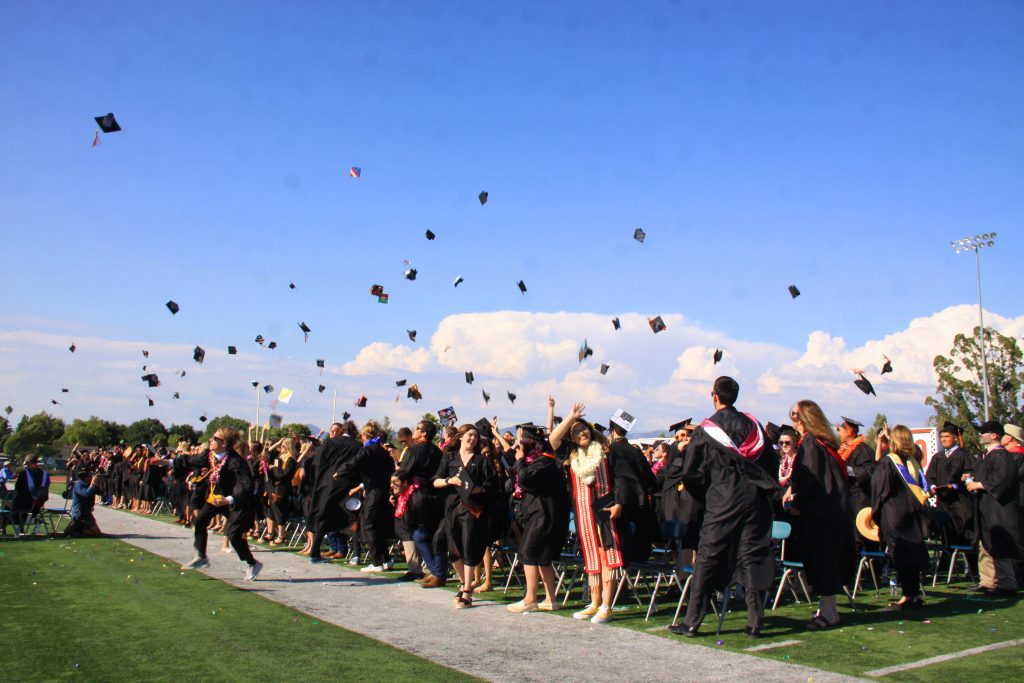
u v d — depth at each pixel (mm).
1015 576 7930
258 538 13680
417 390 13188
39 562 9820
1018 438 8867
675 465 7867
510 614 7020
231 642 5633
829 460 6512
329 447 10250
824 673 4871
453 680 4699
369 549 10070
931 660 5211
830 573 6328
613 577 6734
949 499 9141
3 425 75438
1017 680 4695
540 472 7102
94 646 5441
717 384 6344
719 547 5934
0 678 4602
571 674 4875
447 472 8117
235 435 8875
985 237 31297
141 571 9141
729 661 5219
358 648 5523
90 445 74375
